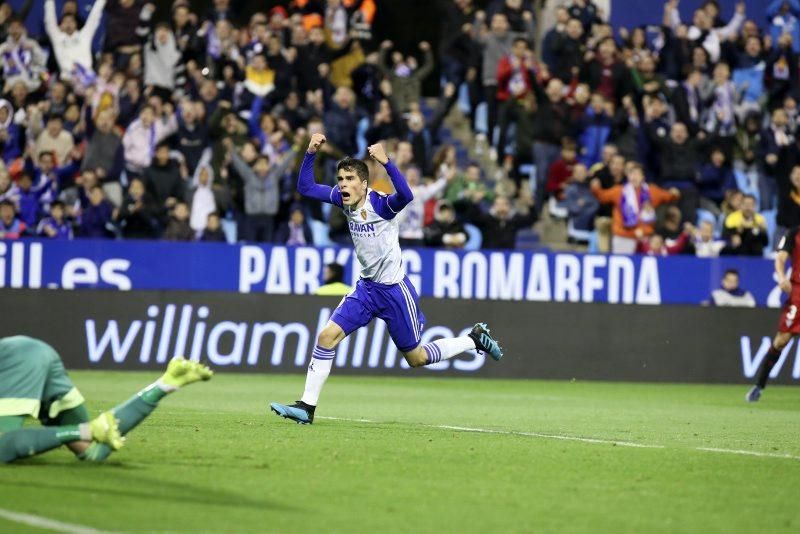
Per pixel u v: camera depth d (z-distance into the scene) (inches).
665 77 2295.8
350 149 2110.0
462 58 2252.7
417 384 1752.0
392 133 2121.1
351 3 2269.9
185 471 724.7
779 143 2247.8
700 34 2354.8
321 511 612.7
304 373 1855.3
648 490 714.2
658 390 1768.0
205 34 2159.2
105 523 565.0
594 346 1925.4
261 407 1256.2
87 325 1824.6
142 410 721.0
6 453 705.6
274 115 2080.5
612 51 2228.1
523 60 2183.8
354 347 1865.2
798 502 690.8
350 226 1000.2
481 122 2261.3
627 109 2193.7
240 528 565.0
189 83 2101.4
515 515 617.9
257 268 1914.4
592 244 2134.6
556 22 2285.9
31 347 720.3
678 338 1940.2
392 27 2578.7
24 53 2086.6
